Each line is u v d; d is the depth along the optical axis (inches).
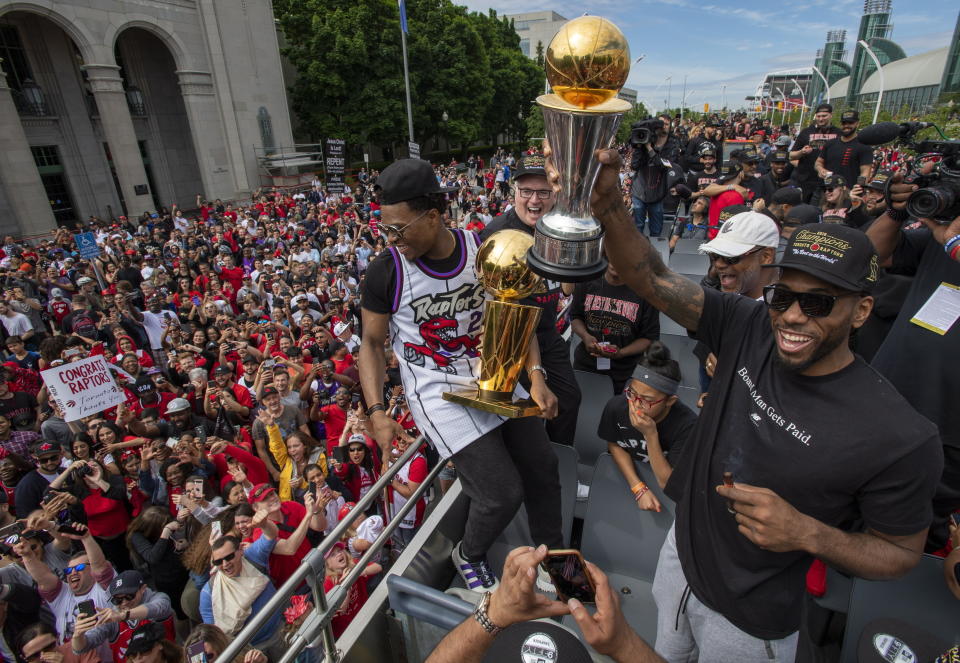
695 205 298.0
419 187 65.1
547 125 46.6
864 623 81.1
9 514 210.2
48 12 770.8
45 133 871.7
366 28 1245.7
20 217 777.6
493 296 68.8
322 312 426.0
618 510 106.5
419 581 86.7
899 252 110.1
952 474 92.4
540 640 43.6
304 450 224.1
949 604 78.5
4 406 269.9
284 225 719.7
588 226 48.3
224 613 144.5
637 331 152.4
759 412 51.9
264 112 1090.1
